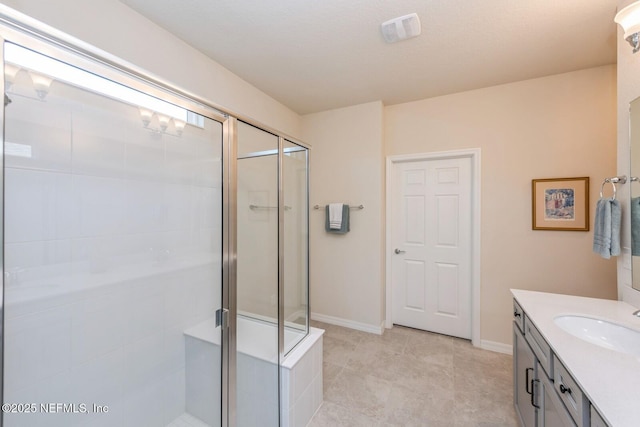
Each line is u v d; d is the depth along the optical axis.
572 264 2.25
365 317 2.96
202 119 1.57
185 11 1.59
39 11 1.21
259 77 2.39
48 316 1.09
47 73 1.00
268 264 1.96
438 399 1.87
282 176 1.97
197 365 1.59
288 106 3.03
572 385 0.90
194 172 1.63
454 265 2.78
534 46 1.91
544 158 2.33
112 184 1.29
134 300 1.39
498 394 1.91
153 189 1.45
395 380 2.08
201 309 1.61
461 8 1.56
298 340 1.76
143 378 1.42
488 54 2.01
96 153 1.23
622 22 1.22
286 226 2.19
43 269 1.07
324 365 2.29
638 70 1.39
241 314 1.97
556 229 2.27
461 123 2.65
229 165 1.63
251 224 2.01
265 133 1.88
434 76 2.35
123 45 1.53
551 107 2.30
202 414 1.56
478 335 2.57
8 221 0.97
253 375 1.58
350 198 3.03
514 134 2.43
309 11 1.60
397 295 3.06
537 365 1.27
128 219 1.36
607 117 2.14
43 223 1.07
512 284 2.45
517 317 1.64
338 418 1.71
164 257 1.51
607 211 1.52
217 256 1.62
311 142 3.24
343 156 3.06
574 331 1.33
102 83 1.16
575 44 1.88
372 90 2.63
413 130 2.87
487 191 2.53
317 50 1.99
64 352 1.14
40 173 1.05
